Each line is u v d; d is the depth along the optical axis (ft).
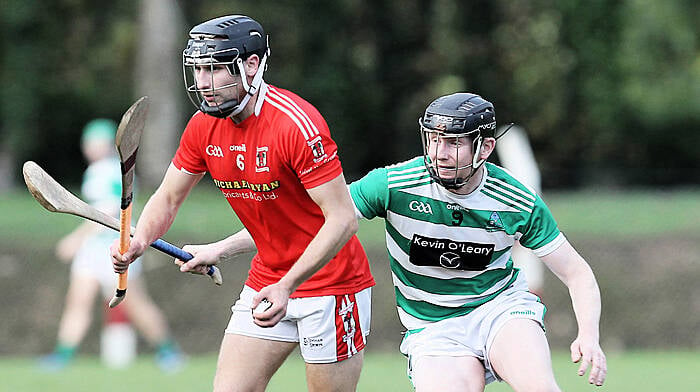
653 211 173.78
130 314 110.22
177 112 238.89
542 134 299.17
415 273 56.75
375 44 300.40
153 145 234.17
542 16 291.17
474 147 52.85
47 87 282.97
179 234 145.89
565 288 142.72
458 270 56.03
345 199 51.80
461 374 54.39
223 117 51.55
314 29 286.66
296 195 53.36
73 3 278.05
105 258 107.86
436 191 54.60
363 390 92.12
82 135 294.25
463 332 56.18
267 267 57.00
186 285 141.79
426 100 296.71
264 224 54.85
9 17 274.36
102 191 104.68
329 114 292.61
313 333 56.44
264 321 49.34
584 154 298.97
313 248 50.80
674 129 281.54
